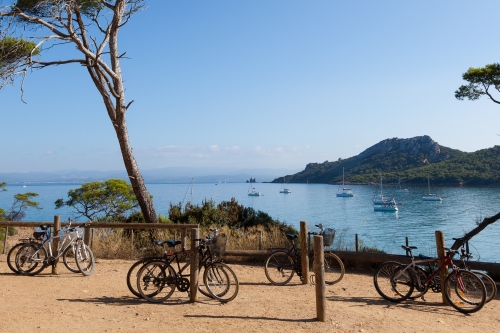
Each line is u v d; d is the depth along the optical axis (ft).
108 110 45.70
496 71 41.19
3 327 16.97
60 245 30.12
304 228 28.37
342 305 22.58
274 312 20.40
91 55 41.04
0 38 37.06
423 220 183.01
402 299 23.86
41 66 40.73
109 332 16.80
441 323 19.66
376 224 168.66
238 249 38.99
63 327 17.39
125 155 45.29
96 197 69.97
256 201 349.41
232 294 24.41
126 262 35.86
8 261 29.81
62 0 39.06
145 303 21.98
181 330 17.19
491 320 20.36
